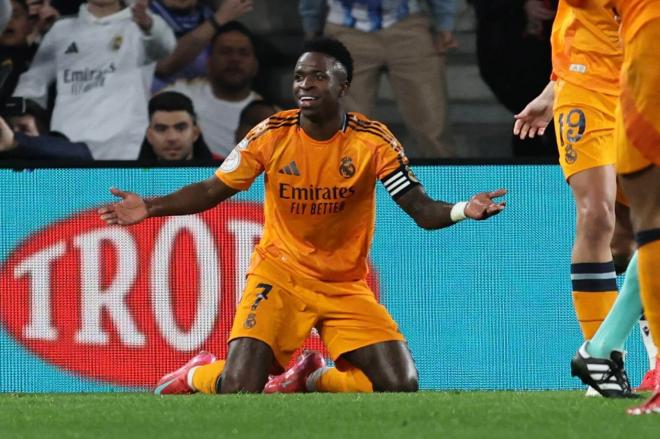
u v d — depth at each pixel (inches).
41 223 831.1
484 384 830.5
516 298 832.9
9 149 844.6
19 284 829.8
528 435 401.7
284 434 413.1
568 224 833.5
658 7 438.6
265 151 701.3
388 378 701.9
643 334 721.0
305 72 689.6
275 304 709.3
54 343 828.6
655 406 450.0
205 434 416.5
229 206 830.5
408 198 682.2
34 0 847.1
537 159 834.2
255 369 696.4
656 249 429.7
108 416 486.3
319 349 812.6
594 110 635.5
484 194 614.5
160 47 847.1
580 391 694.5
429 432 412.8
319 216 706.2
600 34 636.1
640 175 434.6
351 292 717.3
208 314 828.6
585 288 635.5
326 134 698.2
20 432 438.3
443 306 833.5
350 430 422.0
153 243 829.8
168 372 827.4
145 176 832.3
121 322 829.2
